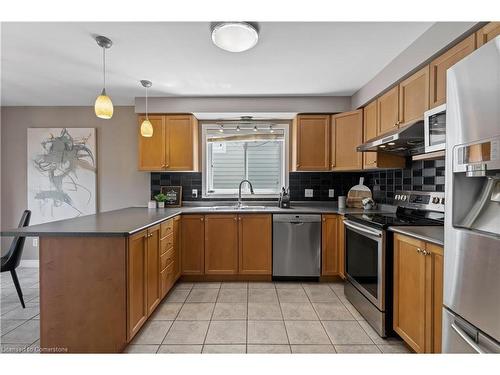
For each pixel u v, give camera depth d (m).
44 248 1.69
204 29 1.83
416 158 2.17
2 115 3.62
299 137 3.33
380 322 1.95
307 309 2.39
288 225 3.04
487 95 0.98
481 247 1.02
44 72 2.54
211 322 2.17
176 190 3.68
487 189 1.17
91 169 3.64
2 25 1.78
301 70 2.49
